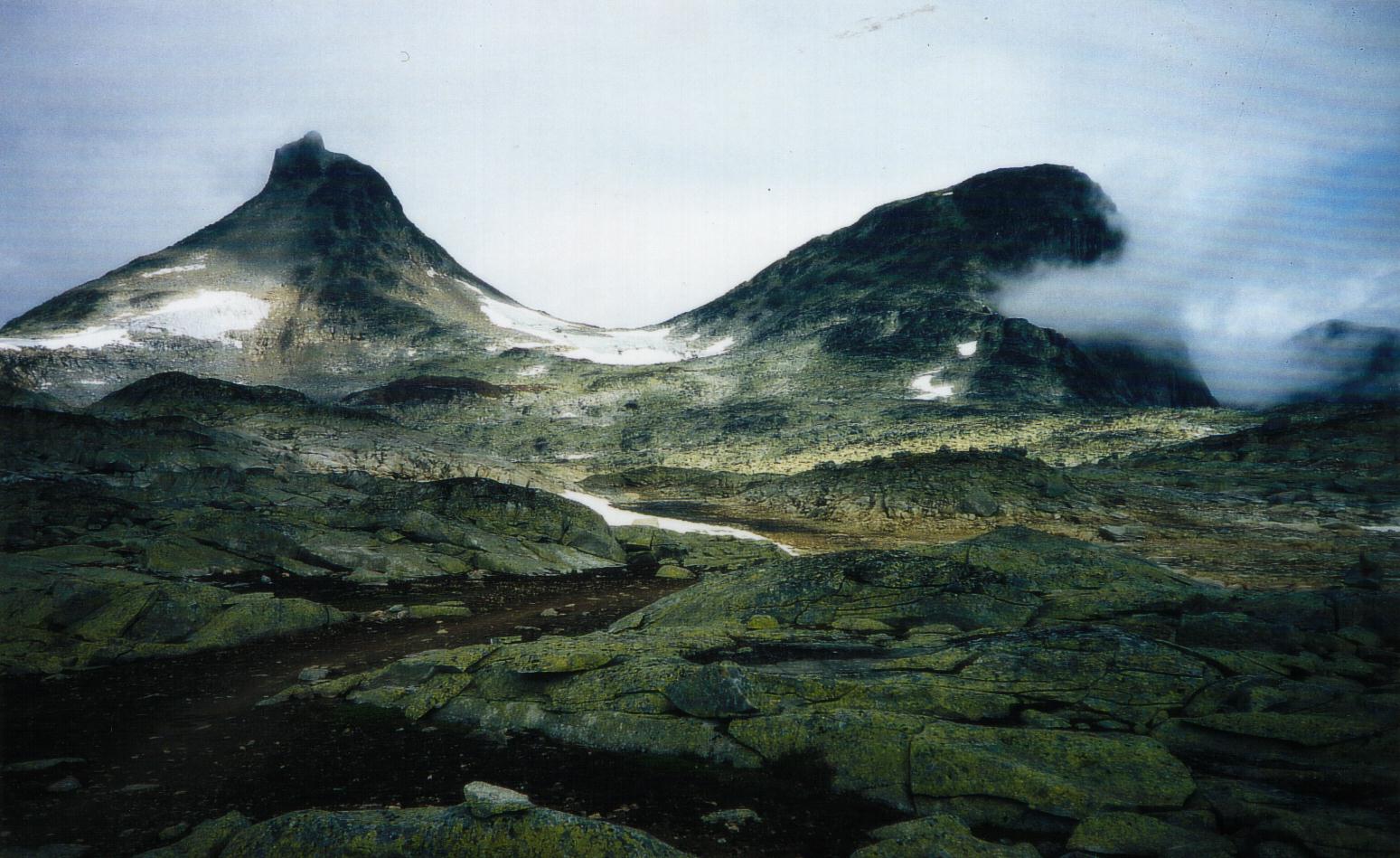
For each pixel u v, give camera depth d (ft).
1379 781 18.03
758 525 105.81
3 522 58.18
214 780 22.17
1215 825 17.67
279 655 37.40
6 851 17.69
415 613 46.50
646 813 19.89
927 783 20.06
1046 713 22.88
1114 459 153.99
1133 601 34.73
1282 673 24.93
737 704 24.02
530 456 336.08
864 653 28.89
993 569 39.78
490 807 17.40
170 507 71.56
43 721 27.50
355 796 20.98
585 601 52.16
